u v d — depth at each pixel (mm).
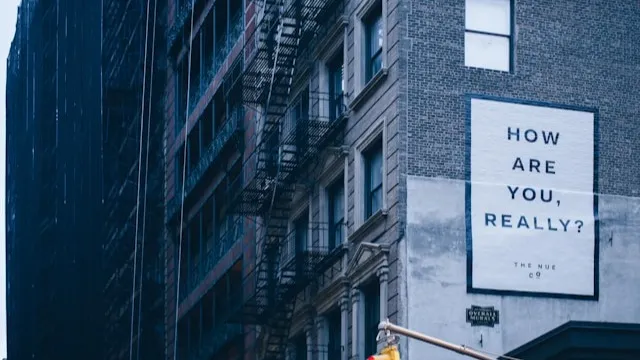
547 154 39656
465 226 38438
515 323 38156
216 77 60312
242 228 54875
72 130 81750
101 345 75250
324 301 43594
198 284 62062
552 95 40062
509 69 39969
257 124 52906
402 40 39125
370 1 41469
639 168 40312
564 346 33344
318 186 45000
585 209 39594
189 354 63281
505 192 39000
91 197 77688
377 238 39531
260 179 47094
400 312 37344
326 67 45469
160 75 73062
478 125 39219
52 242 86438
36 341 85625
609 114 40500
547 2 40750
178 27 67438
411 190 38250
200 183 61812
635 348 33406
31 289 90375
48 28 93312
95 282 76375
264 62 47875
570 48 40562
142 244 69250
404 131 38531
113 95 76500
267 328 47406
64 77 84312
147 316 69625
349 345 41000
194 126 64250
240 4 58000
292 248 47594
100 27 80125
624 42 41125
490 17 40156
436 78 39188
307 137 43375
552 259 38906
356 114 42094
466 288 38000
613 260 39438
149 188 71312
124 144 74750
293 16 44844
